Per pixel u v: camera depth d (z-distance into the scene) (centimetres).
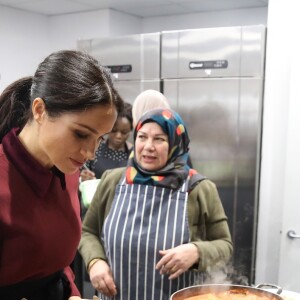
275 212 261
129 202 135
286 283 234
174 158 138
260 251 266
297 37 224
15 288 92
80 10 430
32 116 87
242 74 261
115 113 82
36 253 92
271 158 259
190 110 281
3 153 89
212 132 275
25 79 95
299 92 225
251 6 402
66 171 85
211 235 137
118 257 132
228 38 262
